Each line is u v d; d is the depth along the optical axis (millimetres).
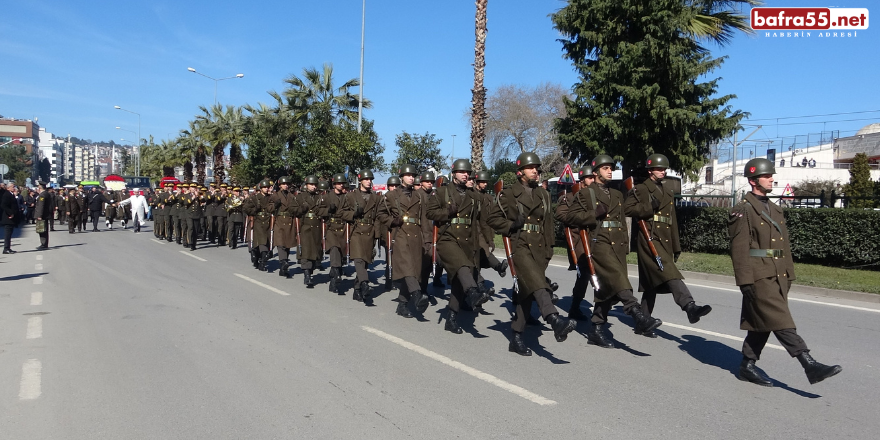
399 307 8359
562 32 16562
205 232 19984
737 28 15734
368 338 7070
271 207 11961
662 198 6723
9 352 6426
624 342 7000
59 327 7551
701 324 7957
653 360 6254
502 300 9773
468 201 7199
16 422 4578
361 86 23922
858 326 7984
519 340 6398
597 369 5910
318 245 10820
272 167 28531
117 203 28875
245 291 10227
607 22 15445
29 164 106750
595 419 4625
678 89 15156
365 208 9250
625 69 14969
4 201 16312
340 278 10055
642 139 15625
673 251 6844
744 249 5348
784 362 6238
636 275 12734
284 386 5367
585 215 6441
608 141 16078
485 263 8875
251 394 5164
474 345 6789
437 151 23484
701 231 16516
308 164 23266
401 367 5934
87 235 23188
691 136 15781
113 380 5527
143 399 5051
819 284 10805
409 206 7945
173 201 19547
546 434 4336
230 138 37125
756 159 5473
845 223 13516
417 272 7816
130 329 7449
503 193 6246
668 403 4988
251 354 6371
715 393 5246
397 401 5004
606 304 6684
